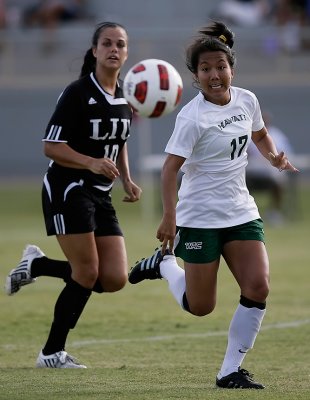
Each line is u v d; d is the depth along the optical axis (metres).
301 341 28.88
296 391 20.59
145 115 24.89
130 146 95.38
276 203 65.31
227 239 21.41
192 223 21.30
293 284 41.16
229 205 21.25
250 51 96.81
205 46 20.80
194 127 20.88
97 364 25.45
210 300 21.75
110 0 104.56
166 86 24.70
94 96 24.53
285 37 96.44
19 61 98.00
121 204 77.88
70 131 24.36
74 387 21.16
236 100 21.42
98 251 25.17
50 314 34.22
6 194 83.38
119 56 24.59
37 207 74.38
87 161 23.73
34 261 26.81
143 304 36.69
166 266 23.62
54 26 101.50
